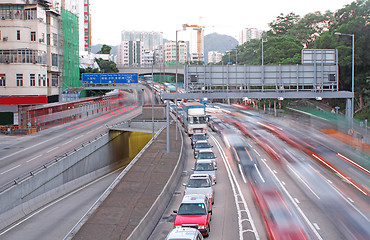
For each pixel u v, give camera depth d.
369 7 66.25
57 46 77.25
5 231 25.00
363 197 25.61
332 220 20.94
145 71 142.88
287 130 64.56
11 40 64.31
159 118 67.06
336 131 59.72
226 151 45.72
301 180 30.66
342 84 72.31
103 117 83.56
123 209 22.06
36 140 53.44
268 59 96.00
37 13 66.25
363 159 39.34
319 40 71.81
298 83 40.59
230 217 21.98
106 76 99.88
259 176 32.44
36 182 31.28
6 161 39.75
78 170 41.84
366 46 63.59
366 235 18.61
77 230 18.75
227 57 172.25
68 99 83.62
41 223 26.73
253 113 97.19
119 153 61.47
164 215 23.02
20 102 63.50
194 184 25.25
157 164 35.34
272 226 20.16
